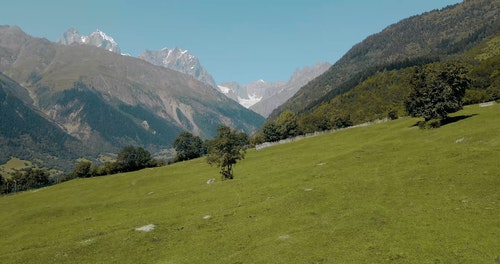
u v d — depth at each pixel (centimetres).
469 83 9444
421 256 3159
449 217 3809
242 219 4900
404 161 6341
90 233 5238
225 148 8900
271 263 3444
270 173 8162
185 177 11450
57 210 7519
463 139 7088
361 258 3262
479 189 4391
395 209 4294
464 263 2988
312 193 5359
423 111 9450
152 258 4119
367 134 11644
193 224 5000
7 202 12344
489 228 3450
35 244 5200
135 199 7756
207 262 3762
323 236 3822
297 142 14575
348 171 6575
